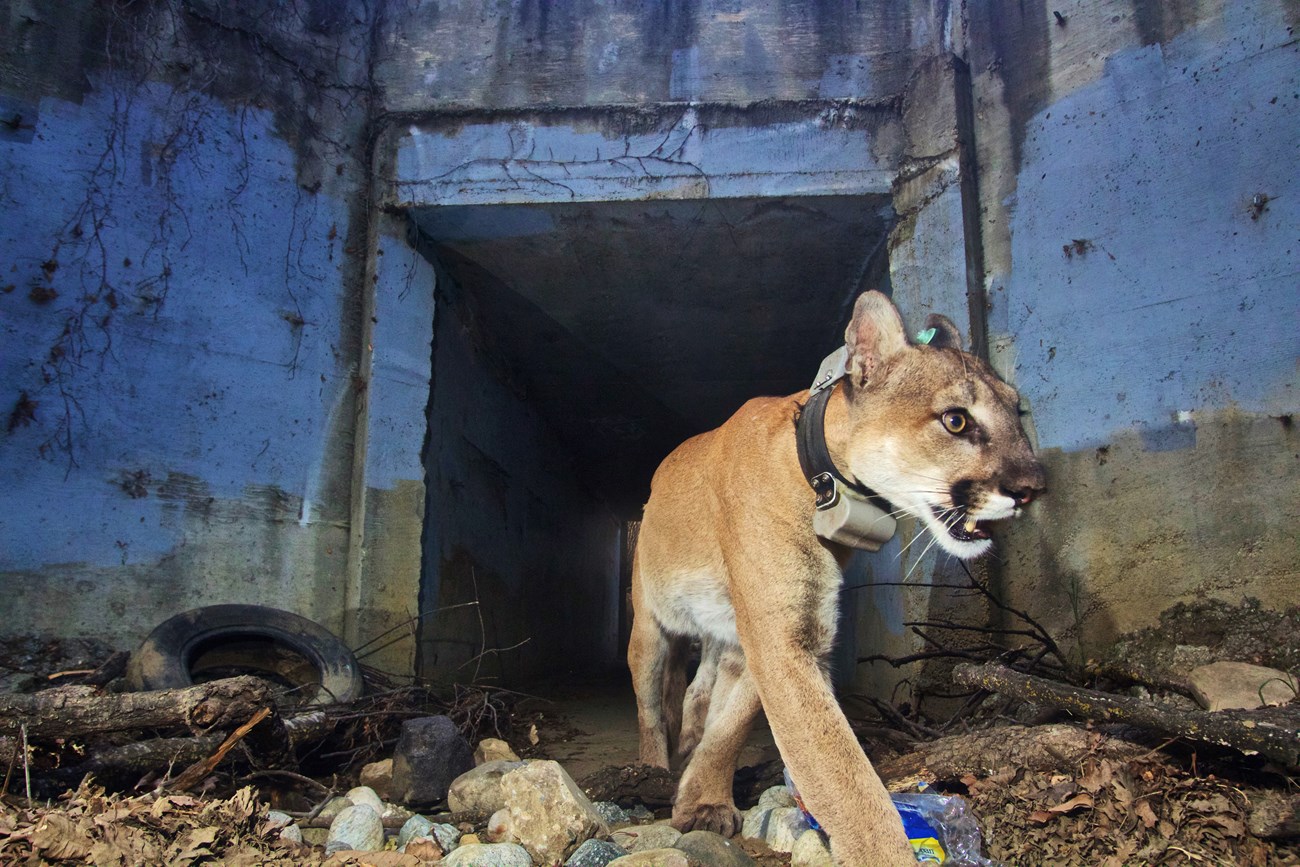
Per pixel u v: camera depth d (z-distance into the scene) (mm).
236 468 1706
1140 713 881
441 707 1570
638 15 1977
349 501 1855
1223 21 1380
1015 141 1667
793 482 902
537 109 1952
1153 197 1433
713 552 1121
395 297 1953
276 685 1431
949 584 1544
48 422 1505
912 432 851
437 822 1008
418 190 1957
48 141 1564
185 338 1674
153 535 1586
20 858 702
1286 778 819
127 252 1624
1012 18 1690
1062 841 840
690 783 1024
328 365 1872
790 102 1893
